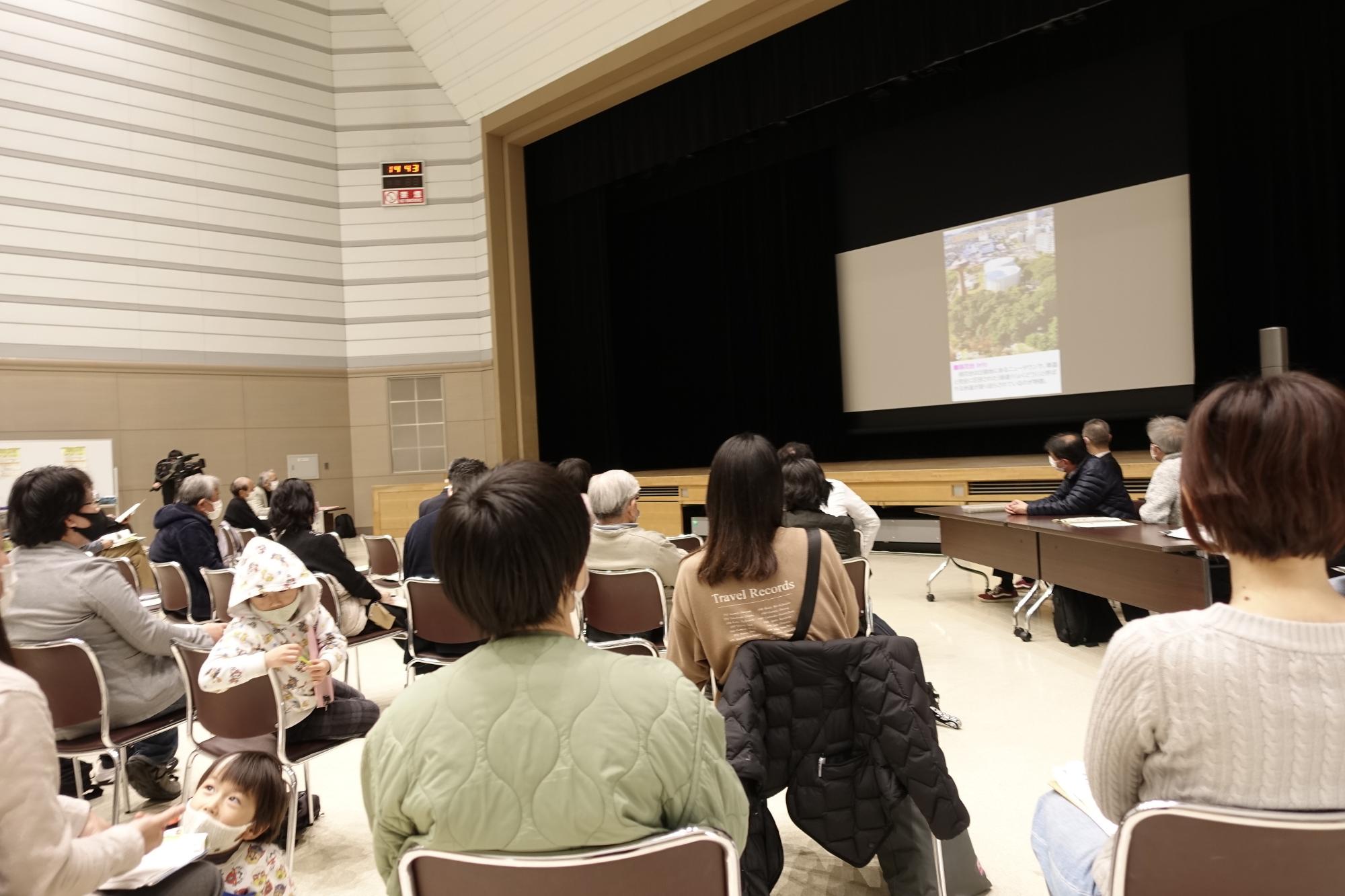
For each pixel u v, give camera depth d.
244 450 8.77
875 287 8.34
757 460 1.57
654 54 7.37
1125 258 6.77
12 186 7.48
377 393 9.48
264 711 2.05
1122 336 6.80
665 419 10.07
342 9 9.31
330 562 3.12
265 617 2.12
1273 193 5.84
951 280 7.80
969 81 6.89
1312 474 0.80
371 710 2.29
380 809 0.92
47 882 1.02
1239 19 5.88
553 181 9.20
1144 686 0.89
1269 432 0.82
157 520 3.69
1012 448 7.50
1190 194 6.20
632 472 9.85
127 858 1.15
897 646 1.52
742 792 1.02
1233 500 0.84
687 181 8.92
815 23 6.71
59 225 7.71
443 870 0.88
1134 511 3.99
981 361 7.65
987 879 1.84
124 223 8.06
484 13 8.11
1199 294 6.17
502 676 0.90
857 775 1.54
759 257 9.05
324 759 2.95
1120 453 6.46
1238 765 0.84
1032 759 2.57
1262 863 0.83
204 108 8.53
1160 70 6.50
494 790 0.86
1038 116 7.18
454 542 0.93
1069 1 5.38
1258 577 0.88
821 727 1.53
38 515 2.18
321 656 2.21
